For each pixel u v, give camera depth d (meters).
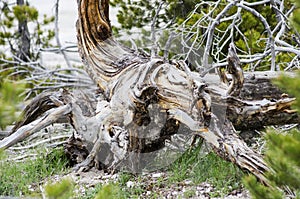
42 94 11.79
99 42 11.80
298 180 5.07
